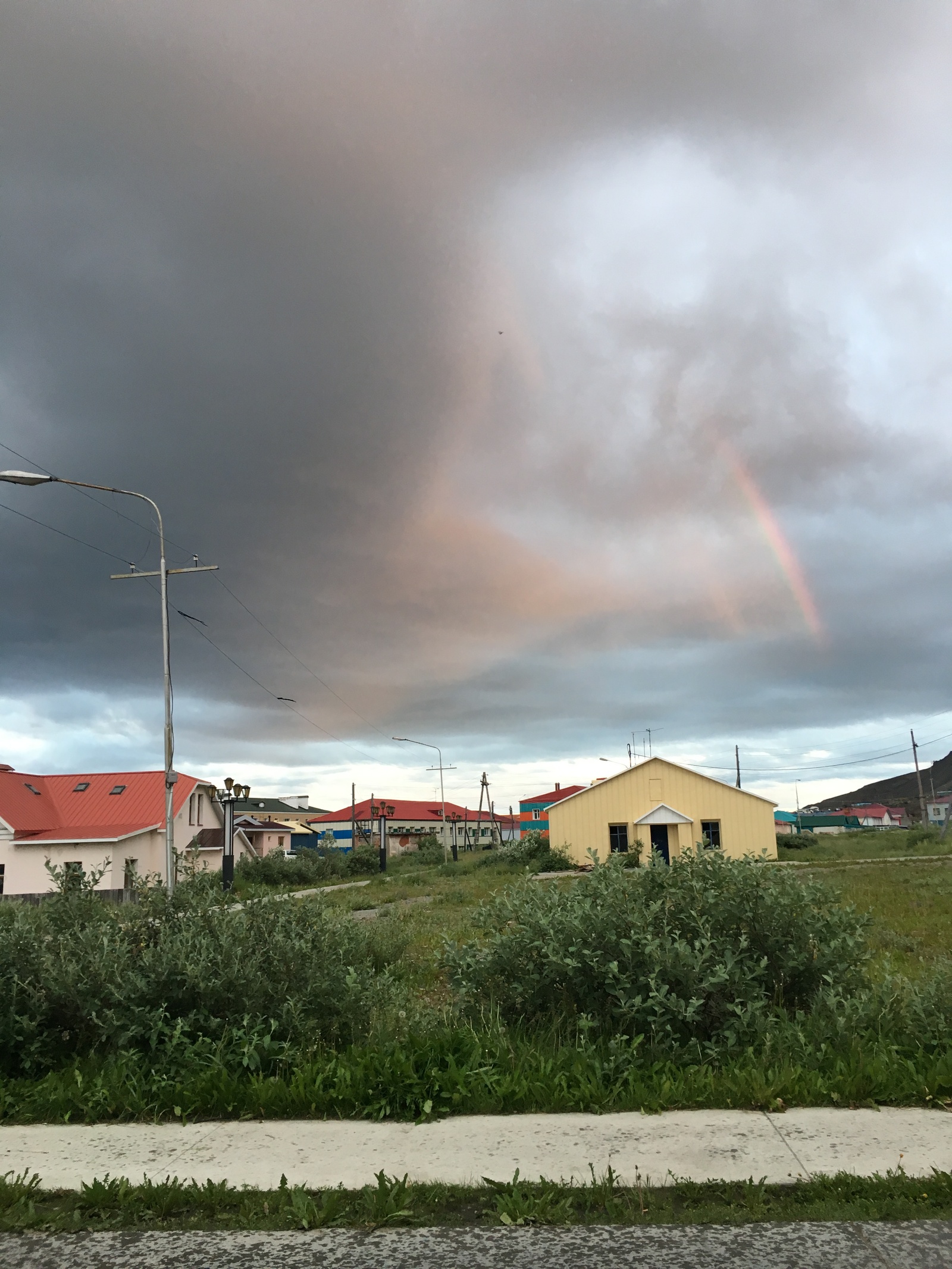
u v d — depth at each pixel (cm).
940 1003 661
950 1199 396
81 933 710
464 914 2058
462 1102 537
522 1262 351
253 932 725
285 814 12275
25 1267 360
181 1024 620
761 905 714
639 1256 352
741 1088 535
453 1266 349
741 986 648
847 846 5712
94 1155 478
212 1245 374
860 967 728
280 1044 615
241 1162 462
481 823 13688
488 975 744
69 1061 646
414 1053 602
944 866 3312
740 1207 396
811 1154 448
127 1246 376
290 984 682
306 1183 430
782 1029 627
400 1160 456
